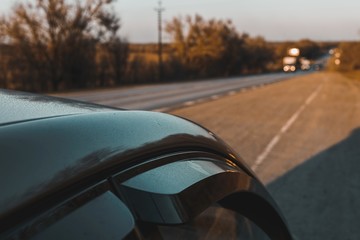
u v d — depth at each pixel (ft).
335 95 76.13
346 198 16.89
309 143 28.55
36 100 3.98
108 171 2.98
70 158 2.79
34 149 2.66
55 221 2.44
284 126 35.96
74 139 2.99
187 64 225.35
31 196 2.39
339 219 14.64
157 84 125.08
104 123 3.47
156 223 3.00
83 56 118.11
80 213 2.60
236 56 272.31
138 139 3.53
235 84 120.06
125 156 3.20
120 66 136.67
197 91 82.69
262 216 5.32
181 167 3.72
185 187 3.46
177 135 4.09
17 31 102.47
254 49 330.54
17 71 104.53
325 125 37.45
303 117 42.75
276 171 20.81
